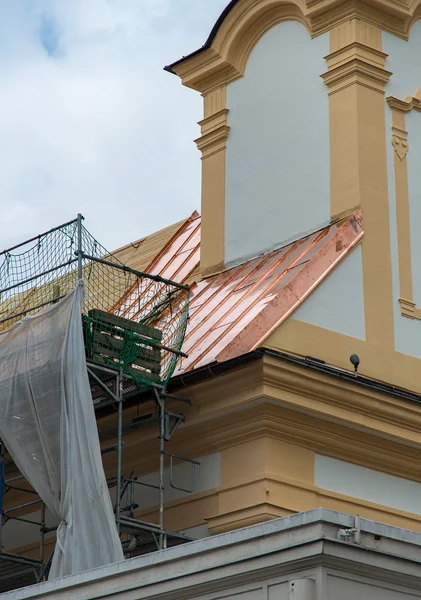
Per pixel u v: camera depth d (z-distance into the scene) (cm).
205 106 4734
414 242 4316
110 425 4053
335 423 3875
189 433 3922
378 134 4325
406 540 2603
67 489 3622
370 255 4181
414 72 4472
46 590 2942
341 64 4359
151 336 3869
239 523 3772
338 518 2542
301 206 4350
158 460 4006
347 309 4075
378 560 2542
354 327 4072
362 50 4353
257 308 4012
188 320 4122
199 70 4734
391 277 4212
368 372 4053
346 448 3916
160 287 4531
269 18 4584
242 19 4619
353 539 2528
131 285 4438
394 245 4256
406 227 4306
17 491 4325
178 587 2684
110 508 3572
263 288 4144
